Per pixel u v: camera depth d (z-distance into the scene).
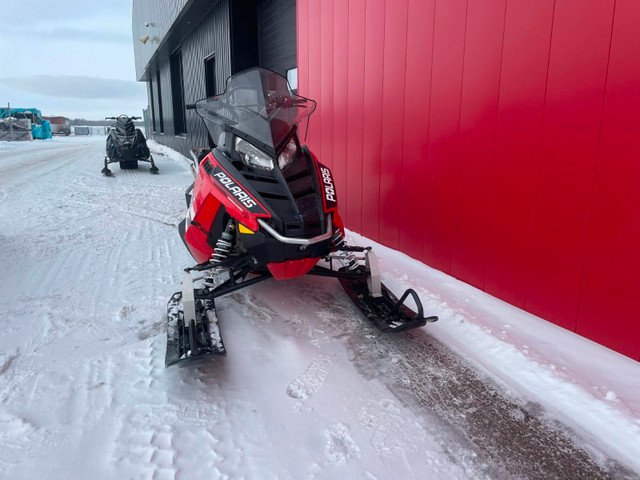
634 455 1.70
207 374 2.25
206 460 1.66
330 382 2.19
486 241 3.03
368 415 1.94
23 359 2.37
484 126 2.94
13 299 3.17
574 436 1.81
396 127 3.92
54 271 3.80
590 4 2.18
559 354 2.30
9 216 5.84
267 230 2.43
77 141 30.81
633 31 2.00
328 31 4.93
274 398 2.06
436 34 3.30
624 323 2.21
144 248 4.56
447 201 3.38
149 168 11.55
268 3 7.42
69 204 6.73
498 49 2.76
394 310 2.63
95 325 2.78
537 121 2.54
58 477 1.57
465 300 2.98
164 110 17.52
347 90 4.68
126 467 1.62
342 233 2.89
